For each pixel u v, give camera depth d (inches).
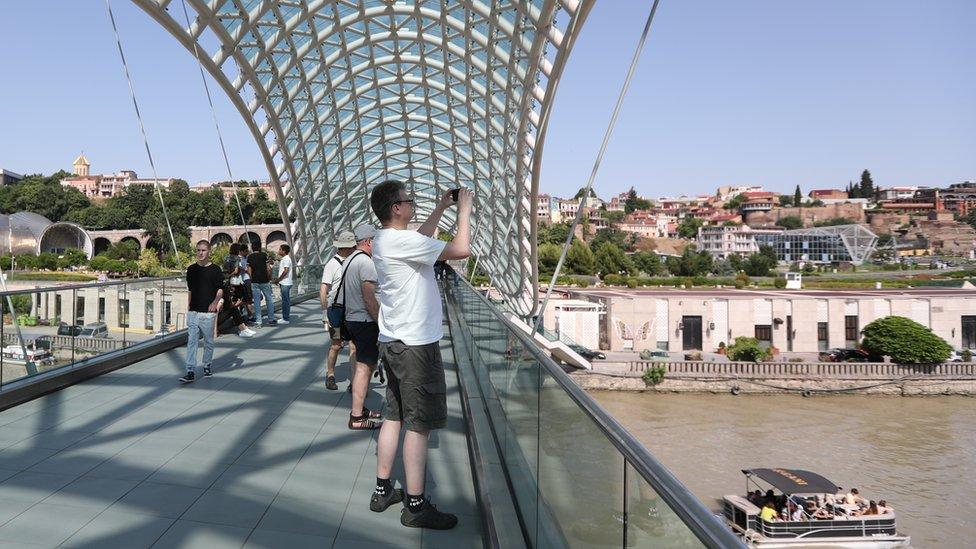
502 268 2198.6
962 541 987.9
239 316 683.4
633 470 89.4
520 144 1246.9
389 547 188.5
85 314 441.1
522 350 198.4
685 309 2728.8
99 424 317.7
